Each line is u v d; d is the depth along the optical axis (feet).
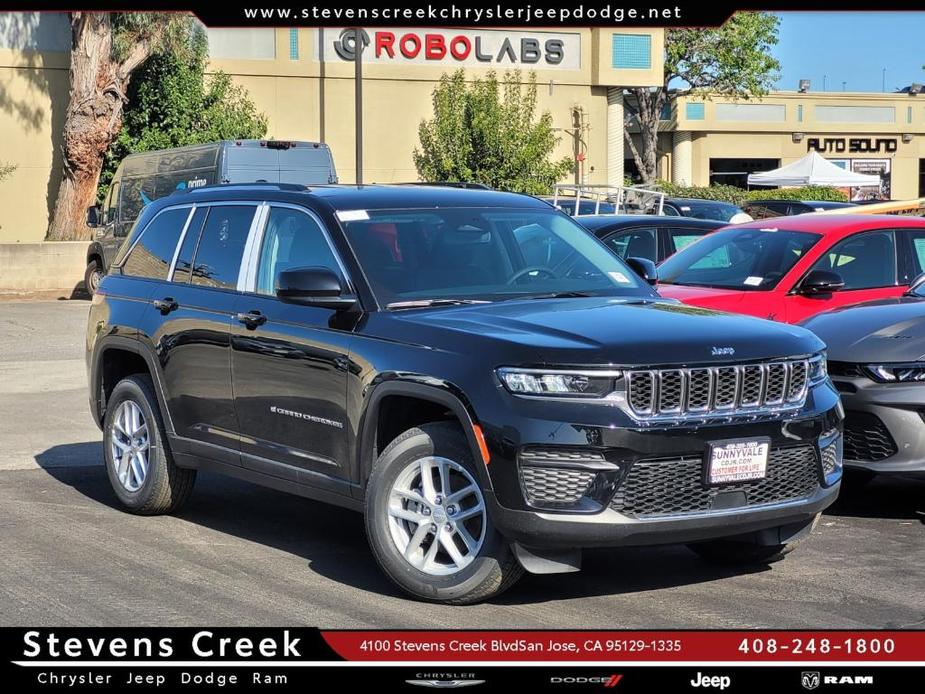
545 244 22.89
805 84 209.26
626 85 132.46
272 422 21.90
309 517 25.30
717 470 18.21
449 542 18.83
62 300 84.94
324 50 121.60
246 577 20.61
